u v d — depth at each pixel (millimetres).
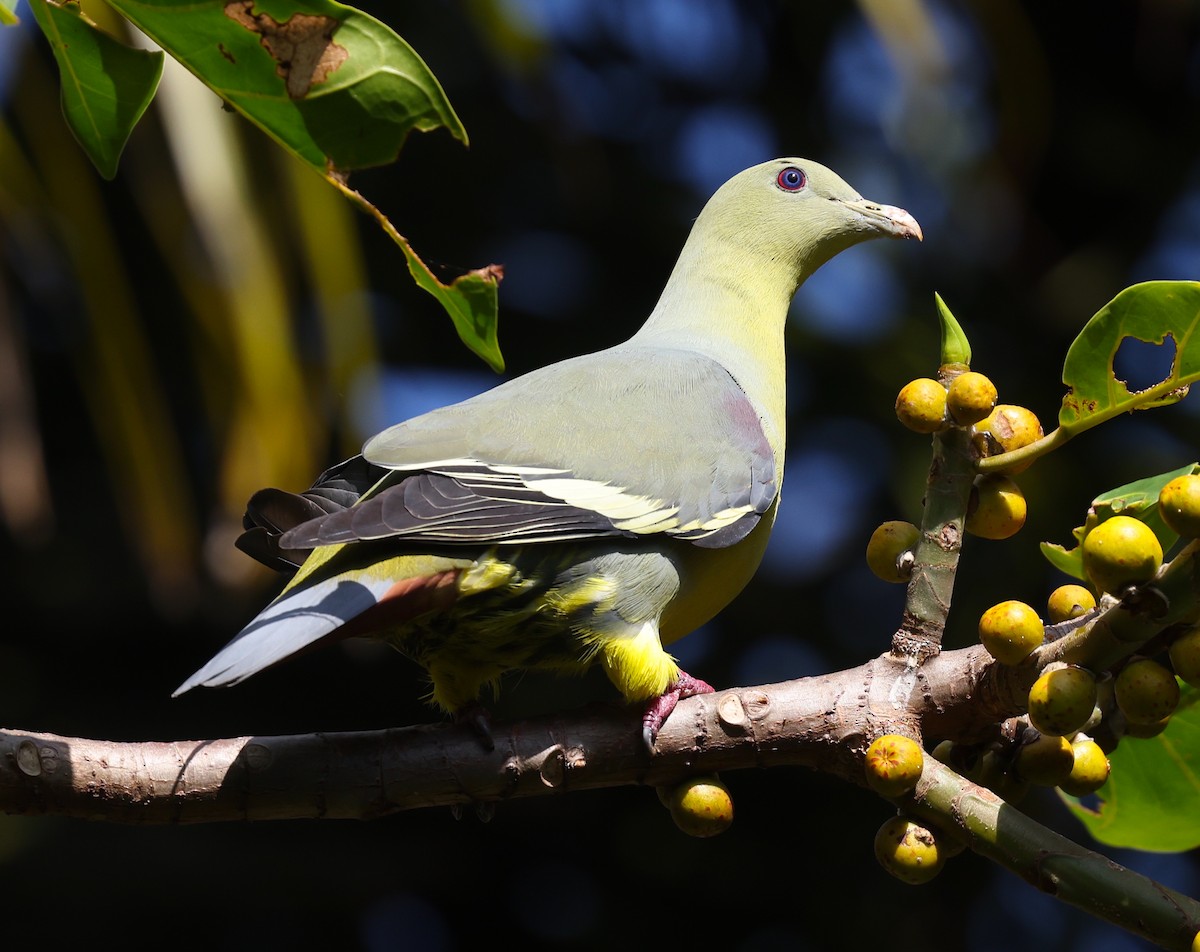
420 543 5754
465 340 4148
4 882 14680
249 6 3715
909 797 4656
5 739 4746
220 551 9211
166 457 8383
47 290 13891
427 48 14914
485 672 6406
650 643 6195
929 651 5023
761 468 6863
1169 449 14406
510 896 16562
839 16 14984
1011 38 12477
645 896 16109
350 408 8414
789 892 15312
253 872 15414
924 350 14836
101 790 4832
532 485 6133
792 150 15820
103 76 3975
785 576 15414
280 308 7770
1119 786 5656
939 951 14773
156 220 8820
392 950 16547
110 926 15086
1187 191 15758
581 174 14961
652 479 6430
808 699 5117
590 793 16047
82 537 15781
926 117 14039
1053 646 4629
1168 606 4367
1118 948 14633
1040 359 15188
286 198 8141
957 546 5008
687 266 8195
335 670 16422
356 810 5062
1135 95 16109
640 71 16109
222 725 16188
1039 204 15820
